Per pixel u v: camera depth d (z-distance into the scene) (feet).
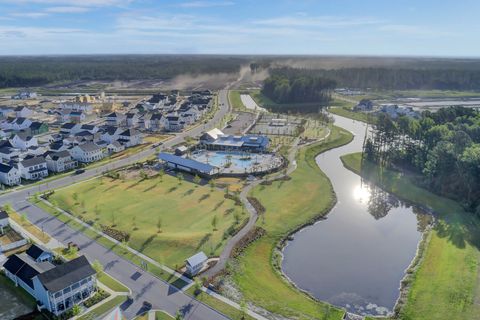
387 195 369.91
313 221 311.47
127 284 218.38
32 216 300.81
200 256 234.58
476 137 406.62
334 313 199.31
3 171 367.45
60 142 469.98
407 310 207.00
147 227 284.61
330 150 507.71
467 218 305.73
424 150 406.00
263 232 283.38
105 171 407.03
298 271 244.63
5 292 213.87
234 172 401.49
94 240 265.95
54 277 199.00
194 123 649.61
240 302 203.62
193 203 328.49
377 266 251.80
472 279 224.12
